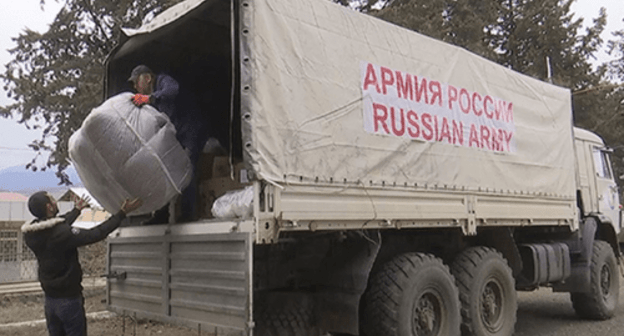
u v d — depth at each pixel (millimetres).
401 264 5070
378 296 4957
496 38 25281
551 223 7035
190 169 4770
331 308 4840
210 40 5391
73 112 14750
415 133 5148
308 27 4402
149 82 5043
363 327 5059
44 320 8125
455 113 5656
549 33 23891
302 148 4191
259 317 4652
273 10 4168
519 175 6488
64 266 4418
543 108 7160
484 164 5949
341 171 4445
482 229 6332
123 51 5570
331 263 4984
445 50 5711
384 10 16859
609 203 9000
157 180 4355
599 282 7898
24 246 13711
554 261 7242
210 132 5391
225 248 4051
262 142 3930
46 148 16203
